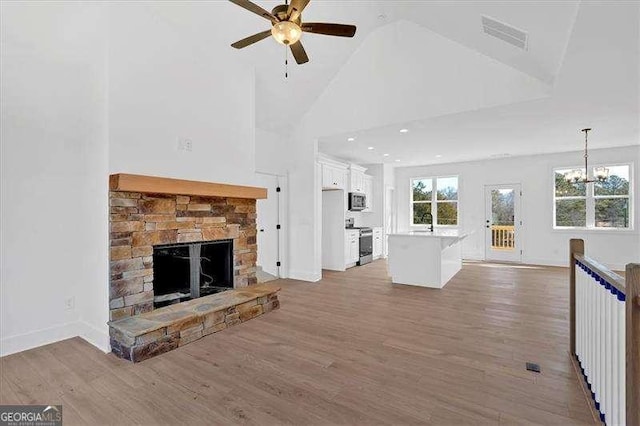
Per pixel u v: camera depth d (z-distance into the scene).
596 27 2.25
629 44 2.47
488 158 7.52
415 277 5.13
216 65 3.72
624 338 1.45
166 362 2.52
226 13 3.35
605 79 3.11
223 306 3.21
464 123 4.55
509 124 4.61
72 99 3.07
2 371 2.40
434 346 2.79
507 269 6.47
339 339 2.96
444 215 8.35
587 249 6.55
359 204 7.49
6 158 2.71
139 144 2.96
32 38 2.75
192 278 3.56
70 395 2.08
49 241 2.96
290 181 5.75
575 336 2.55
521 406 1.93
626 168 6.24
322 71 4.80
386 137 5.41
